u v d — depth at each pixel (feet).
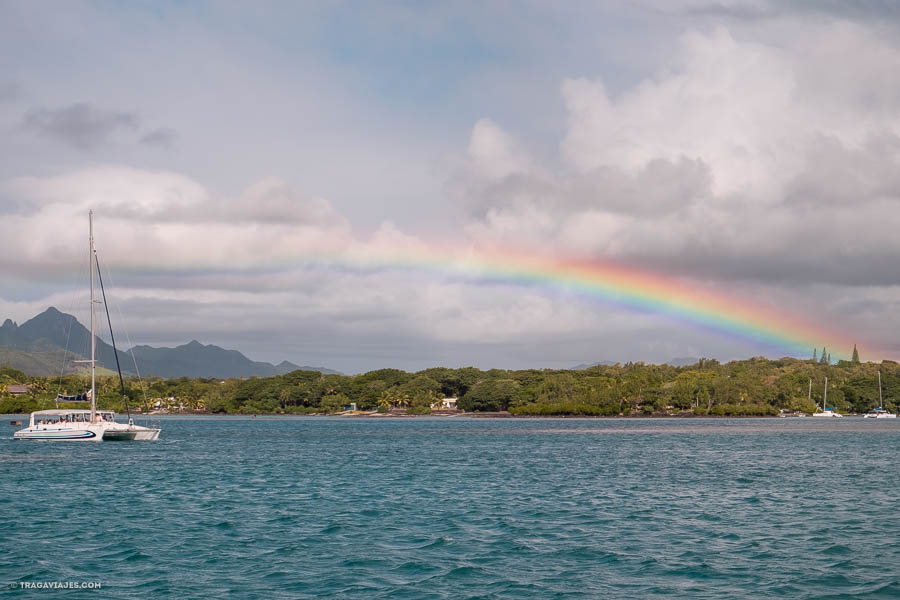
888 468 317.01
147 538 154.81
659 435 650.84
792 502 207.51
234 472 300.20
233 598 111.34
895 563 131.64
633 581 120.26
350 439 601.21
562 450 447.42
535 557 136.87
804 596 111.65
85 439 456.04
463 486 248.32
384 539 153.38
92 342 460.14
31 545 148.36
